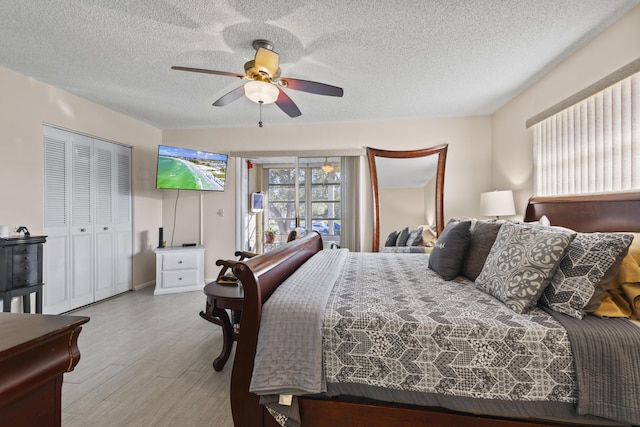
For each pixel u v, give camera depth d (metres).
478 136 4.13
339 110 3.89
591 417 1.09
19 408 0.55
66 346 0.62
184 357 2.30
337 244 4.61
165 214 4.82
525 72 2.83
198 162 4.40
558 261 1.31
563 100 2.48
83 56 2.52
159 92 3.28
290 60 2.59
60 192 3.27
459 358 1.15
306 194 4.68
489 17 2.03
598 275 1.25
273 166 6.07
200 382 1.97
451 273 1.90
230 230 4.75
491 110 3.92
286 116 4.12
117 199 4.02
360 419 1.24
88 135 3.57
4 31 2.17
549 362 1.10
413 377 1.17
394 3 1.88
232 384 1.32
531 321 1.20
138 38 2.26
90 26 2.12
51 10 1.94
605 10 1.96
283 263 1.77
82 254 3.53
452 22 2.08
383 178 4.32
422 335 1.18
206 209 4.78
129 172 4.21
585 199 2.05
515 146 3.45
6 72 2.73
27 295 2.65
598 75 2.24
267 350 1.23
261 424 1.30
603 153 2.13
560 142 2.61
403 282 1.83
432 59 2.58
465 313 1.28
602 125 2.14
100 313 3.30
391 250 4.26
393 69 2.77
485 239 1.90
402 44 2.35
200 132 4.73
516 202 3.44
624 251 1.24
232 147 4.68
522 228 1.57
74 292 3.43
